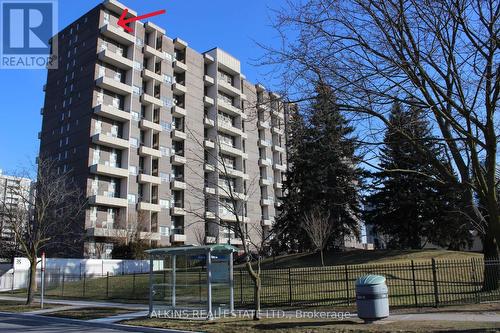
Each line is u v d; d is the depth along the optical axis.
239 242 69.81
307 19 10.95
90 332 14.34
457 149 12.38
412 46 10.43
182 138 67.69
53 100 64.75
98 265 43.53
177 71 71.25
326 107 11.45
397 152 14.75
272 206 84.44
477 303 15.87
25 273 40.88
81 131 58.75
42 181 31.64
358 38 10.79
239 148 78.38
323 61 10.91
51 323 17.44
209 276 15.80
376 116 11.34
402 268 21.48
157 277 23.12
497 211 10.18
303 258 36.41
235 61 81.38
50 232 43.31
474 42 9.91
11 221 29.42
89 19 63.31
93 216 55.25
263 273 26.02
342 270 22.91
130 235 53.56
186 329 13.56
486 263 17.75
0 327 16.02
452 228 38.31
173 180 64.56
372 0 10.14
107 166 56.84
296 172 38.31
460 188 11.33
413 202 38.59
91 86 59.53
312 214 34.19
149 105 64.81
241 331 12.54
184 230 64.62
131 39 63.72
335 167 35.66
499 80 9.59
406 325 11.85
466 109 10.04
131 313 18.70
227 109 76.62
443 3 9.74
